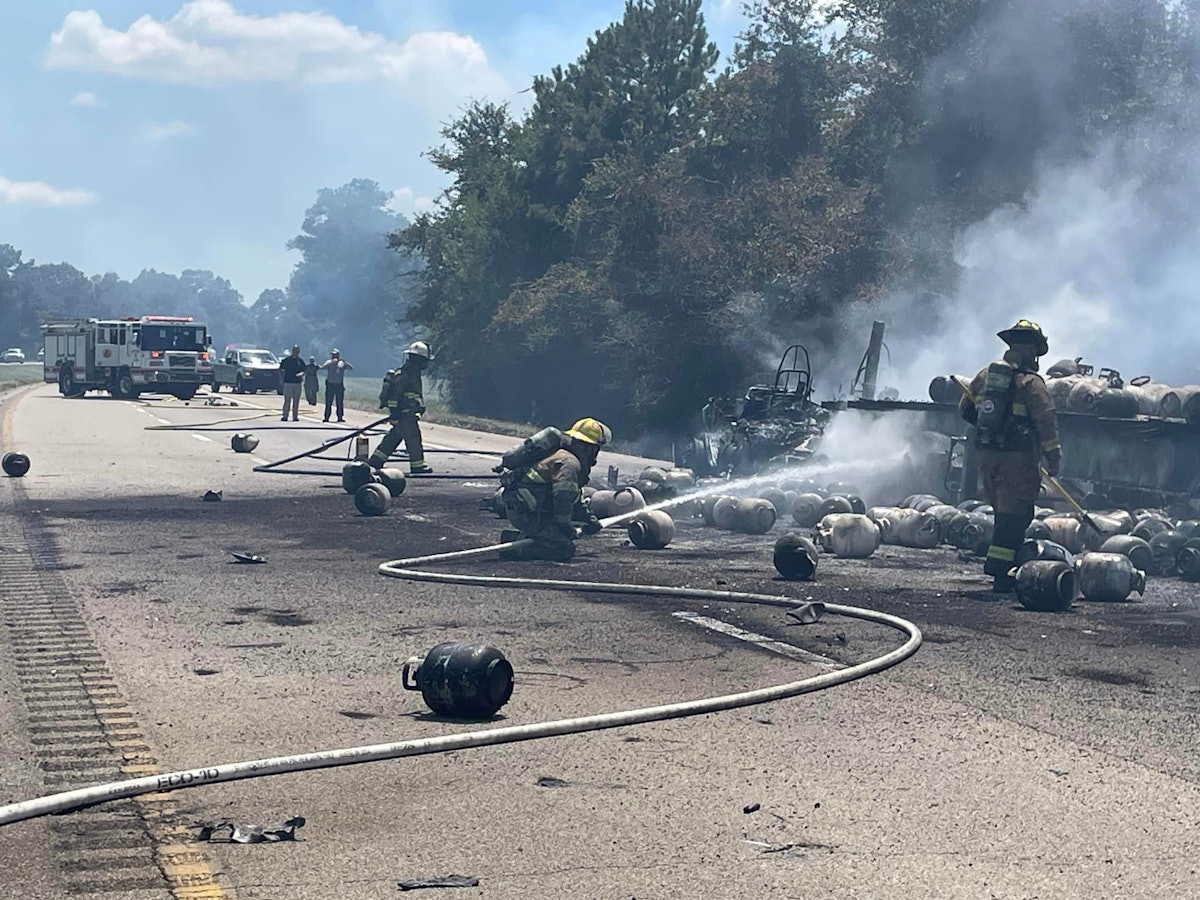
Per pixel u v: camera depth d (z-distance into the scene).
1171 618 9.18
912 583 10.73
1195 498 12.85
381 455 18.28
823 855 4.48
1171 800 5.11
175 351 48.94
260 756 5.62
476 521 14.76
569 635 8.38
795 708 6.51
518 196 50.31
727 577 10.90
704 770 5.46
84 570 10.80
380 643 8.07
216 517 14.80
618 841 4.61
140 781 5.04
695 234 37.59
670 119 48.78
